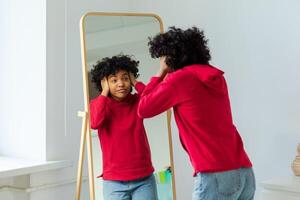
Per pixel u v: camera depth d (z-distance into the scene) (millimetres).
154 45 1796
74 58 2412
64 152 2365
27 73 2322
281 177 2211
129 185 2064
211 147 1661
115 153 2055
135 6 2768
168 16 2682
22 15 2322
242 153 1739
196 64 1736
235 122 2506
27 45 2314
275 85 2383
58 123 2332
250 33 2436
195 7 2592
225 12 2502
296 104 2328
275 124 2393
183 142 1766
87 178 2510
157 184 2131
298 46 2311
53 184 2291
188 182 2668
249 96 2459
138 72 2115
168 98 1687
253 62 2438
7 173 1988
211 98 1695
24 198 2211
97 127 2018
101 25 2066
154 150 2141
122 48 2094
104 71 2049
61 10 2330
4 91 2402
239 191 1686
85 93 2012
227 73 2516
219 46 2531
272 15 2369
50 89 2285
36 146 2301
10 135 2389
